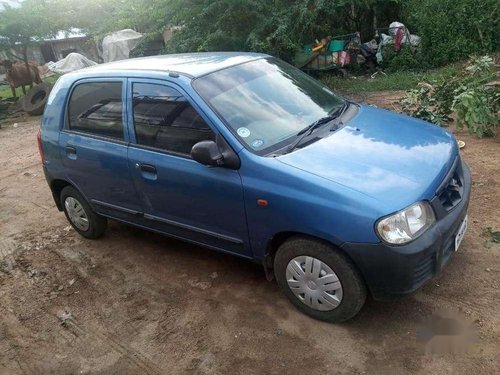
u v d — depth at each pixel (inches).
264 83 151.9
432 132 142.9
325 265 119.3
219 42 439.2
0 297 166.4
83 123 171.0
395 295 112.9
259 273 155.7
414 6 523.2
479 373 105.5
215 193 133.2
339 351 118.0
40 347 138.4
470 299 127.3
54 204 244.4
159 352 128.4
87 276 171.3
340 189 112.1
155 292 154.9
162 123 144.9
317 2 447.8
